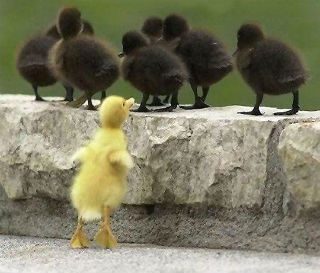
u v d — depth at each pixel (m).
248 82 14.96
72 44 15.27
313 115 14.62
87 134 14.90
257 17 33.59
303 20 33.34
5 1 36.34
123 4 35.00
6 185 15.69
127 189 14.50
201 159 14.15
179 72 15.02
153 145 14.28
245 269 12.45
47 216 15.53
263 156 13.82
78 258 13.32
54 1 36.03
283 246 13.70
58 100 16.91
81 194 13.73
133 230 14.68
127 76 15.23
